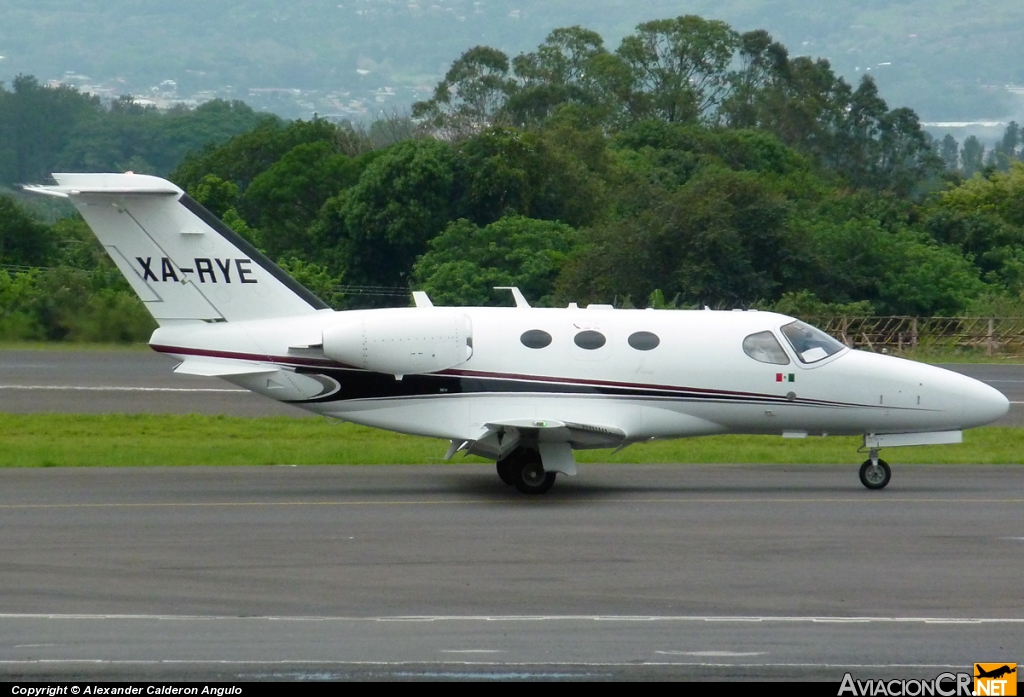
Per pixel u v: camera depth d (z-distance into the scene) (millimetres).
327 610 40594
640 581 44344
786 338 64500
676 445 80625
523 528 52969
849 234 176875
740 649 37312
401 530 52344
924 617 40500
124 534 51156
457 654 36594
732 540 50938
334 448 78375
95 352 136000
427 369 61875
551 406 62750
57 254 185625
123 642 37344
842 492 63219
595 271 164000
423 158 192625
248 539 50438
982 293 178250
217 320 62750
